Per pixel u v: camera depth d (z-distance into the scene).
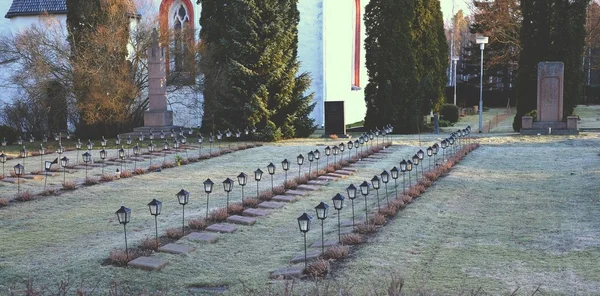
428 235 7.59
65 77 24.92
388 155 17.14
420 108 26.72
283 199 10.73
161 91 25.00
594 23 43.34
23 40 25.66
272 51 23.11
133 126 26.69
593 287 5.37
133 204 10.88
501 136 21.86
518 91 24.83
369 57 26.55
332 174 13.66
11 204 10.95
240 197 11.26
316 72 30.78
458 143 19.00
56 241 8.12
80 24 25.41
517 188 11.12
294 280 5.86
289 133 23.66
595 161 14.22
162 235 8.14
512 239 7.32
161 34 26.38
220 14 26.33
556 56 23.48
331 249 6.79
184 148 20.22
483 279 5.71
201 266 6.68
